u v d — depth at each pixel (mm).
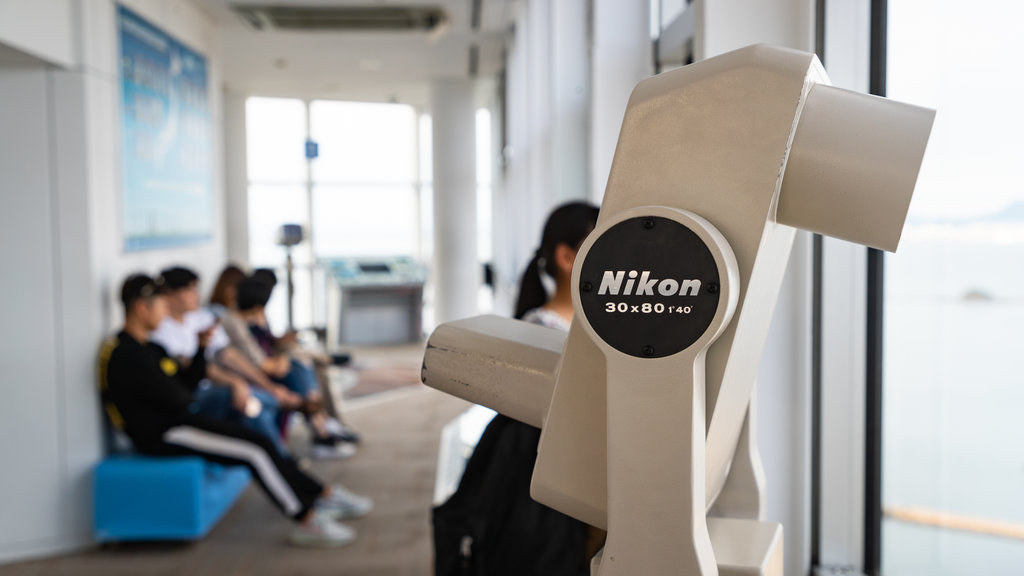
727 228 585
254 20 7285
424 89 11531
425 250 12977
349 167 12672
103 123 4316
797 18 1609
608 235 603
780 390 1686
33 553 3998
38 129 4035
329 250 12688
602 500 660
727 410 660
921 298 1463
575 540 1313
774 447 1693
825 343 1668
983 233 1240
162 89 5441
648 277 590
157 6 5383
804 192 598
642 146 610
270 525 4348
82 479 4055
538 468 679
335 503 4410
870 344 1653
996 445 1240
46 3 3834
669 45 2869
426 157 12891
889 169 570
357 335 11344
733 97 585
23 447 4000
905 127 574
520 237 6840
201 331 4555
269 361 5355
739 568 670
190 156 6125
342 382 8367
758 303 640
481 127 12883
